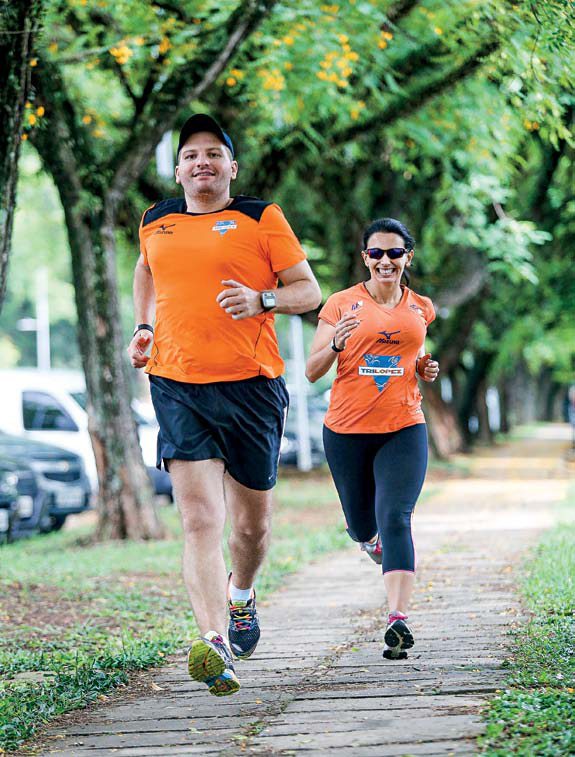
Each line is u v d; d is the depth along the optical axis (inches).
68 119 553.0
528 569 383.9
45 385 743.1
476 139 605.6
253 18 495.2
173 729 198.5
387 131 638.5
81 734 199.0
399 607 243.8
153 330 225.3
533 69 376.5
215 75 532.4
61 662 262.8
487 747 170.1
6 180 316.5
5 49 306.3
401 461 252.7
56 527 660.1
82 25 543.2
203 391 208.8
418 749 173.6
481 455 1336.1
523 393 2581.2
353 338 252.4
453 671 229.9
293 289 209.5
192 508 205.3
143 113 559.2
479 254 927.7
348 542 524.1
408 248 257.9
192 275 209.0
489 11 390.6
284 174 708.7
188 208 216.4
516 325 1301.7
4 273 319.9
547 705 191.3
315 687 224.4
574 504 642.8
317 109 601.9
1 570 446.6
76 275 565.3
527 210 930.1
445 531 541.3
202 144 211.8
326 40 498.6
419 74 585.3
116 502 570.6
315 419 1268.5
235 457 213.0
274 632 300.0
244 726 196.7
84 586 398.3
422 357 257.6
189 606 353.4
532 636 258.1
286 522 648.4
